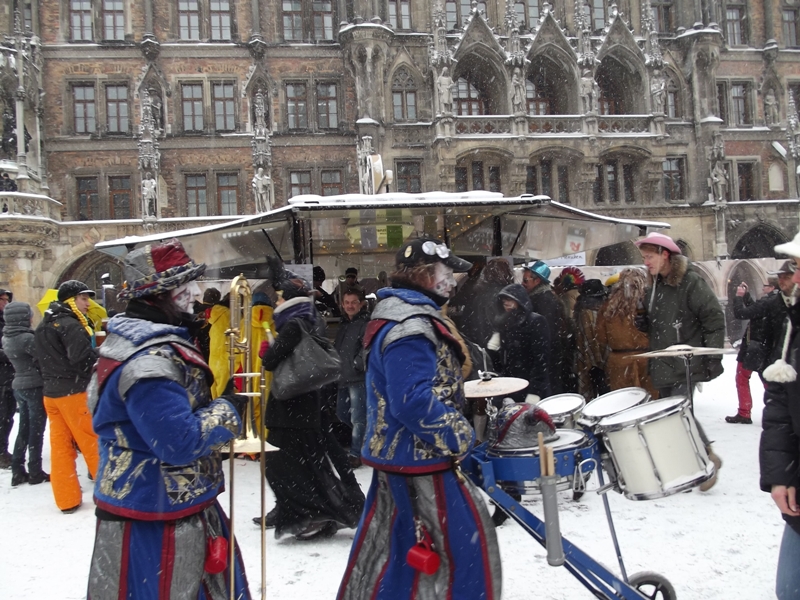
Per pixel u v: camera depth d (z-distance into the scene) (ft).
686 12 102.99
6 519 20.27
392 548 9.71
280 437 16.99
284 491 17.04
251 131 94.17
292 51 95.45
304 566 15.55
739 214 100.63
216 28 94.99
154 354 8.53
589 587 11.21
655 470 10.67
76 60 91.15
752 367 25.23
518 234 35.09
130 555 8.69
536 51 95.66
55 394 20.40
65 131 90.58
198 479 9.07
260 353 19.10
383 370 9.48
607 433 10.95
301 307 17.28
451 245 34.83
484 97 98.37
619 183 97.71
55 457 20.76
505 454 10.66
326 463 17.52
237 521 19.15
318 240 34.27
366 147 91.50
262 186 90.12
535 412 11.03
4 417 27.81
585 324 26.84
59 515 20.59
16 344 24.18
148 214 88.69
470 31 93.45
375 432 9.92
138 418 8.25
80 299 23.32
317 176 94.99
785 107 106.93
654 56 97.45
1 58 83.46
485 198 27.84
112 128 91.91
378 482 10.16
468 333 25.73
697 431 11.35
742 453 24.26
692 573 14.28
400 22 96.94
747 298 28.71
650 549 15.65
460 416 9.30
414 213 29.84
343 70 96.12
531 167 96.48
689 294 20.63
